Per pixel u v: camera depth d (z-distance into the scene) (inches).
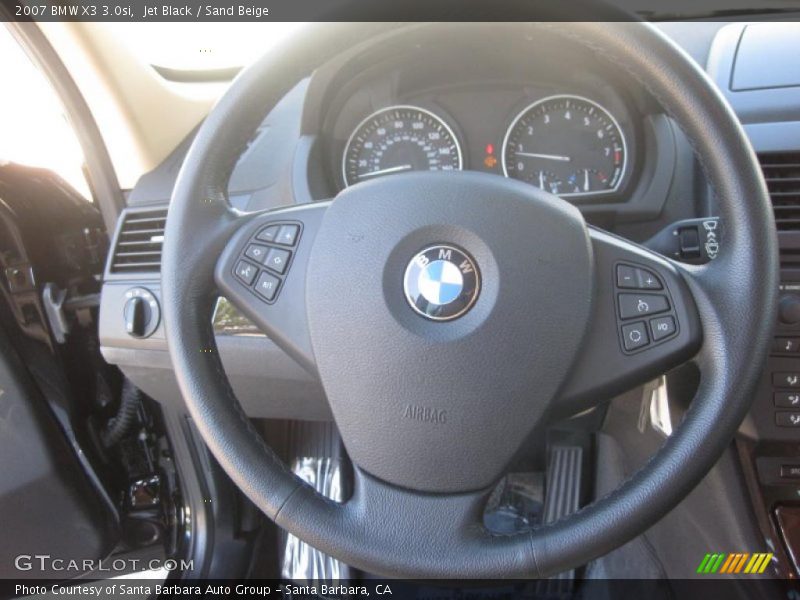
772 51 52.4
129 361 57.3
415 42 50.5
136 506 70.2
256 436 36.6
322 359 35.9
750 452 49.1
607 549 33.0
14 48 55.4
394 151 56.0
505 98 54.6
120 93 56.3
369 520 34.5
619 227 52.3
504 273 34.5
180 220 37.2
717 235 45.8
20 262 59.4
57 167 60.8
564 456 69.2
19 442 61.7
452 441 34.5
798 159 48.3
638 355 35.0
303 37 36.2
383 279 35.0
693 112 34.2
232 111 36.8
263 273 37.4
